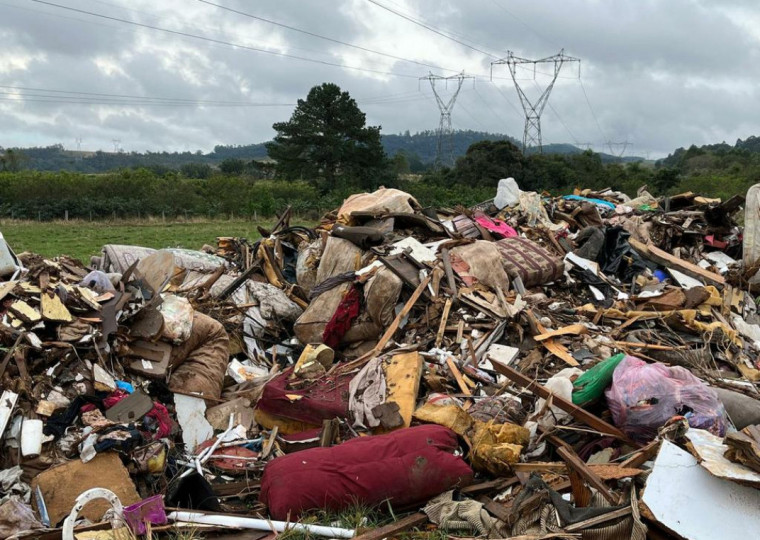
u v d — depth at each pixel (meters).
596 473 5.17
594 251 11.77
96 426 5.64
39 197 41.38
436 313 8.81
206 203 45.69
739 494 4.32
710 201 15.38
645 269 11.77
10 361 5.80
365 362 7.85
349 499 5.22
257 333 9.75
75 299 6.75
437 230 11.09
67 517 4.86
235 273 11.45
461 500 5.38
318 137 58.00
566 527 4.63
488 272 9.66
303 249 11.20
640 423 5.82
